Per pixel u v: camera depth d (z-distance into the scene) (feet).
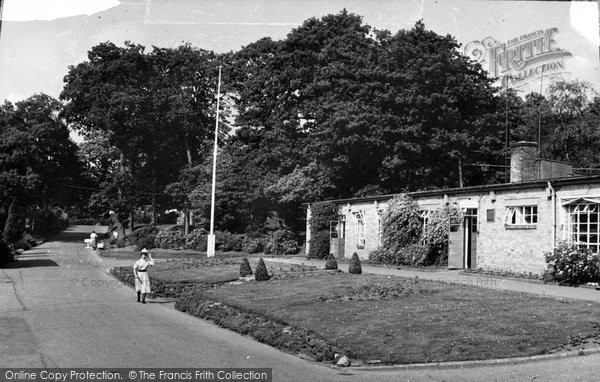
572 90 138.92
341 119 135.33
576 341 33.14
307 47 168.86
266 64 178.70
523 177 82.33
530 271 69.51
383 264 93.91
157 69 187.93
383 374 29.73
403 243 92.73
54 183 221.25
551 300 45.96
